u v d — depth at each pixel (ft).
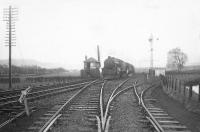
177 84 69.31
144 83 113.50
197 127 35.55
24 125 34.09
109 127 32.40
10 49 100.63
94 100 54.95
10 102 48.55
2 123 34.32
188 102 53.98
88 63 147.33
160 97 71.61
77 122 35.12
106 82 107.55
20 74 174.19
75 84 94.22
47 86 84.64
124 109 46.14
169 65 274.77
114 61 150.10
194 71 154.10
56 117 35.35
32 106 46.88
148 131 31.50
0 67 177.47
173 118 39.63
